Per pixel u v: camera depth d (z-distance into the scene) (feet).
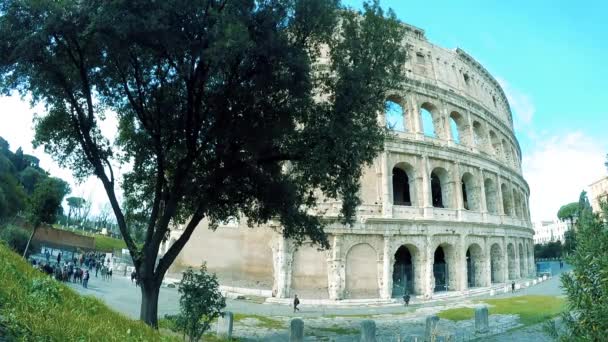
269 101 88.22
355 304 172.86
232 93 83.46
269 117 87.61
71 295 39.60
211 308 84.79
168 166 100.12
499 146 266.57
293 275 182.70
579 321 30.81
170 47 73.61
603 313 29.07
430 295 191.93
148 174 104.53
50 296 34.83
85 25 72.84
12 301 29.58
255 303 171.42
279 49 77.00
